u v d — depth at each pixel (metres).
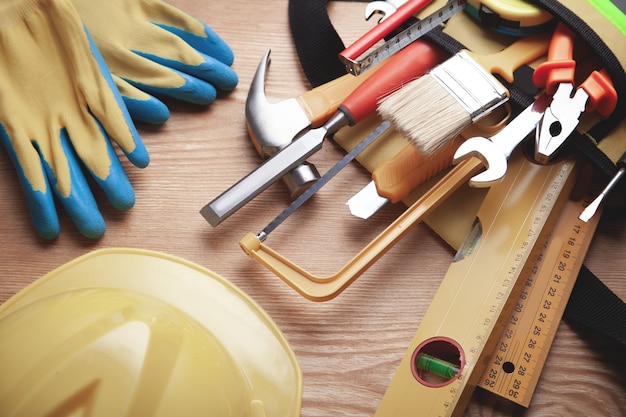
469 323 1.11
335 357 1.17
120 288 1.11
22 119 1.20
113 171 1.20
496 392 1.12
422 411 1.07
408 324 1.19
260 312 1.15
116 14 1.29
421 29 1.19
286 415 1.09
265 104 1.24
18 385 0.93
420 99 1.13
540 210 1.16
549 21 1.19
